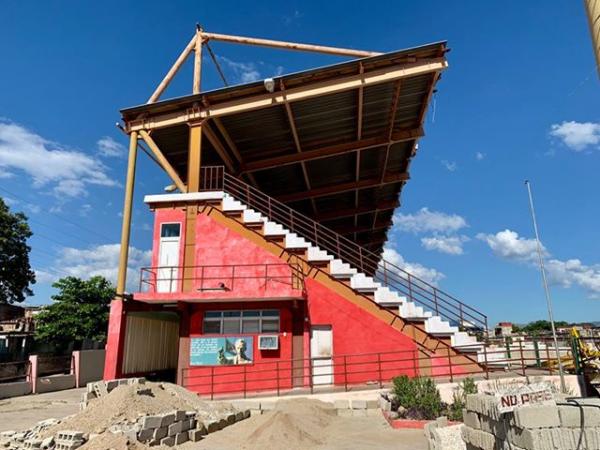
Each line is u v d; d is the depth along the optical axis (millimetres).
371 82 18328
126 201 19766
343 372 17469
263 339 17984
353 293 18312
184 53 22031
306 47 20406
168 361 24062
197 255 19547
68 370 27031
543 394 4922
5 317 44344
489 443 5418
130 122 20828
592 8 3988
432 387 12523
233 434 11094
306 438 10375
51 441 9383
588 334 23000
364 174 29562
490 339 20234
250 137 23203
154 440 9734
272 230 19469
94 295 36562
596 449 4199
